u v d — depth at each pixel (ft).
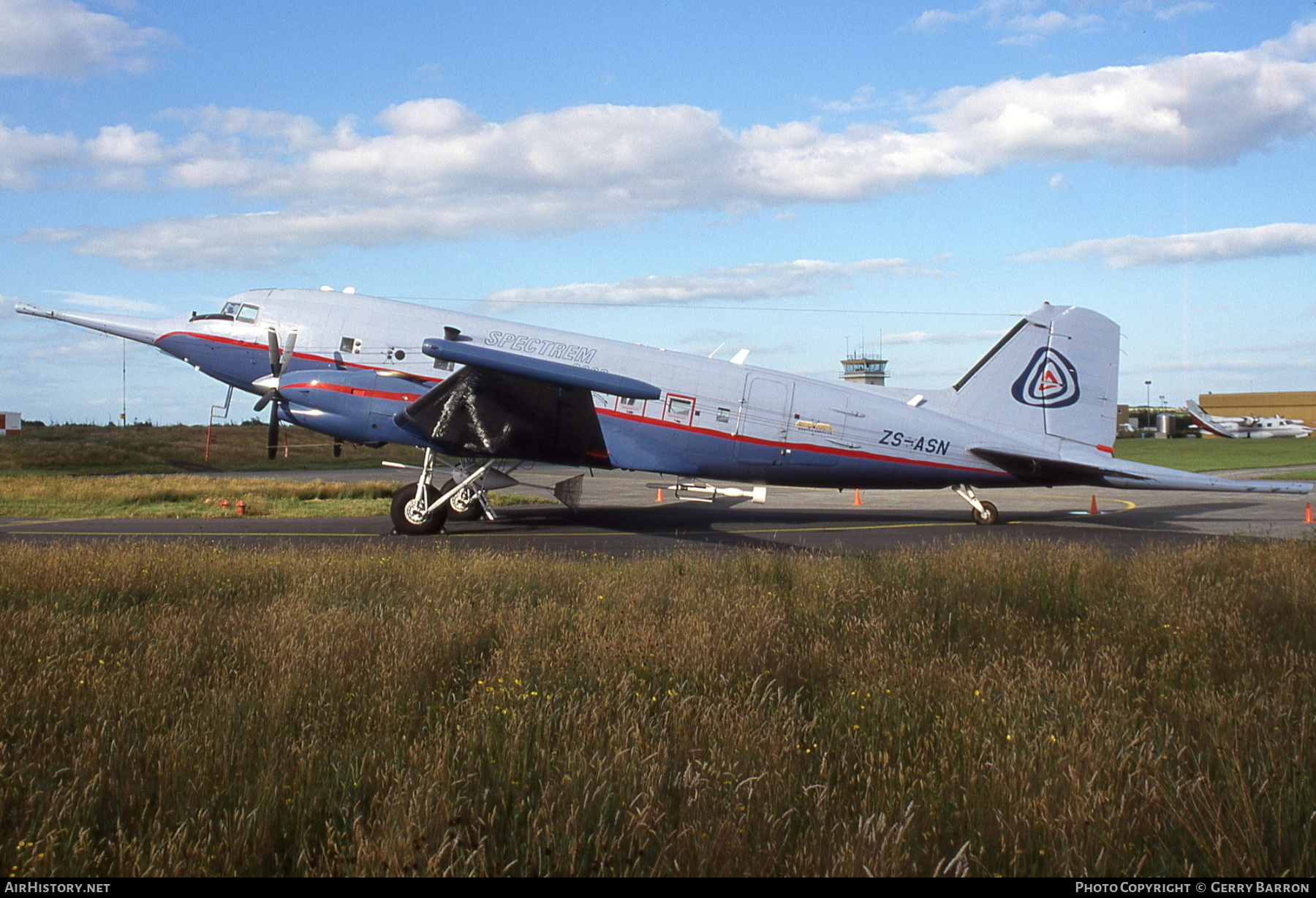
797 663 21.49
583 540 54.70
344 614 25.58
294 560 37.24
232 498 79.15
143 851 11.70
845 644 23.70
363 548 46.16
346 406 56.90
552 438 57.72
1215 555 37.93
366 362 59.00
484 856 11.35
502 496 86.48
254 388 60.75
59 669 19.65
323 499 83.15
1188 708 17.80
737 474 60.90
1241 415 435.53
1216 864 11.61
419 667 20.62
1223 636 24.08
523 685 18.88
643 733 15.93
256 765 14.48
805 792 13.56
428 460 57.67
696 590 30.86
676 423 59.47
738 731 15.96
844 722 17.46
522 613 26.27
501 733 16.17
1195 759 14.96
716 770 14.20
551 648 22.41
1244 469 145.69
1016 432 61.26
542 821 12.49
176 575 33.22
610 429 59.41
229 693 17.84
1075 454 60.80
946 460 60.70
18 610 27.30
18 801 13.15
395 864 11.02
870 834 11.68
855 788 14.42
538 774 14.51
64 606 27.86
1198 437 383.04
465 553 42.01
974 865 11.59
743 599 29.12
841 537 57.16
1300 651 22.90
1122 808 12.48
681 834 12.00
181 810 12.78
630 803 12.78
